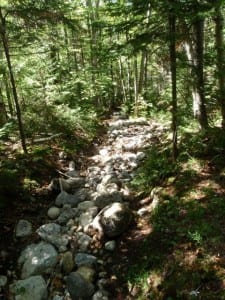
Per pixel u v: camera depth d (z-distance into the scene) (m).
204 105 7.80
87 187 7.55
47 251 5.48
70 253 5.43
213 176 6.25
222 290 4.05
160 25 6.68
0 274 5.22
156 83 24.84
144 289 4.61
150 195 6.55
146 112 15.91
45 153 8.49
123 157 8.95
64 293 4.92
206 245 4.71
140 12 6.33
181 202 5.76
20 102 10.71
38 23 7.74
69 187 7.32
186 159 7.00
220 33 7.99
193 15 5.83
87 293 4.77
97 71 16.78
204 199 5.67
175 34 6.35
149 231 5.54
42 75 12.10
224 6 5.80
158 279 4.59
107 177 7.48
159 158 7.69
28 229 6.01
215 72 7.47
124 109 17.97
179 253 4.75
